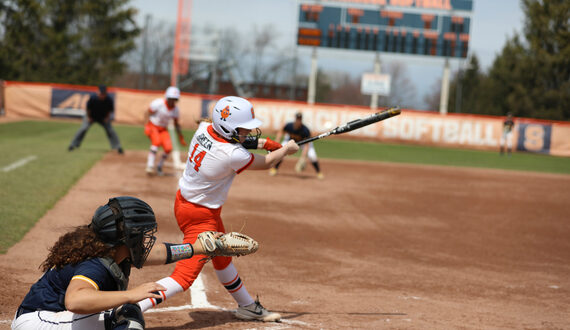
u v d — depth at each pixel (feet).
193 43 416.46
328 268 61.67
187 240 38.68
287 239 74.02
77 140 147.23
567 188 142.92
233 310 44.83
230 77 439.63
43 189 90.68
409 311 46.85
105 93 144.15
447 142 282.36
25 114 281.74
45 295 27.96
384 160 193.67
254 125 37.09
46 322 27.76
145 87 504.43
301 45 339.16
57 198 84.64
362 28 337.11
